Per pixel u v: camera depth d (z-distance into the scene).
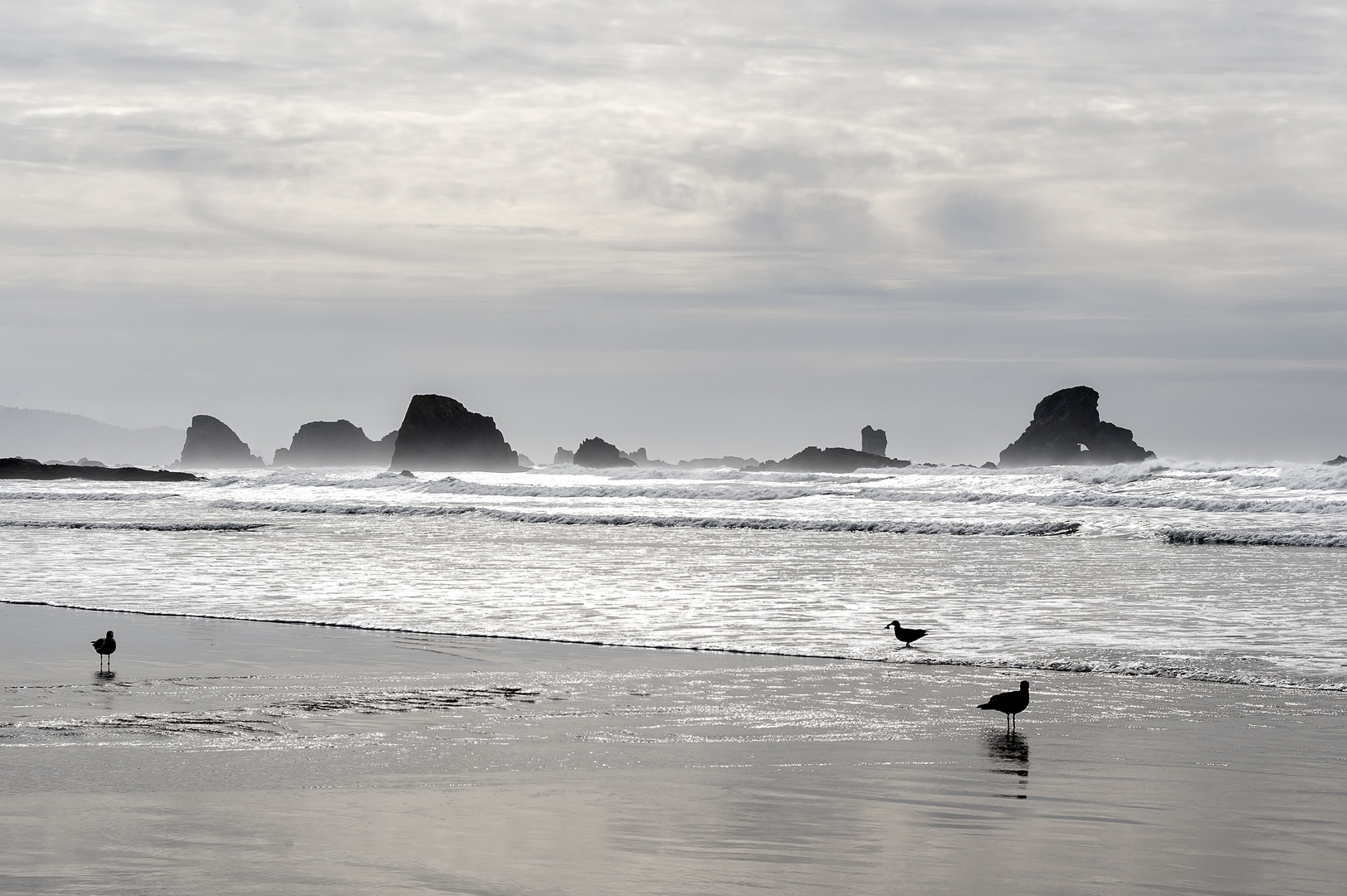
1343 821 7.56
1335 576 24.03
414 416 166.75
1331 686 12.48
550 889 6.07
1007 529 37.19
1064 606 19.23
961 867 6.54
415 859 6.59
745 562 27.34
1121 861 6.68
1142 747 9.77
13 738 9.92
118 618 17.86
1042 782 8.57
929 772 8.88
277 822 7.34
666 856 6.70
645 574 24.42
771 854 6.77
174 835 7.02
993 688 12.49
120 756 9.29
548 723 10.68
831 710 11.28
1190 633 16.23
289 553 29.66
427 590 21.52
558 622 17.44
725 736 10.17
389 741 9.91
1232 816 7.65
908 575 24.23
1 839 6.91
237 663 13.90
